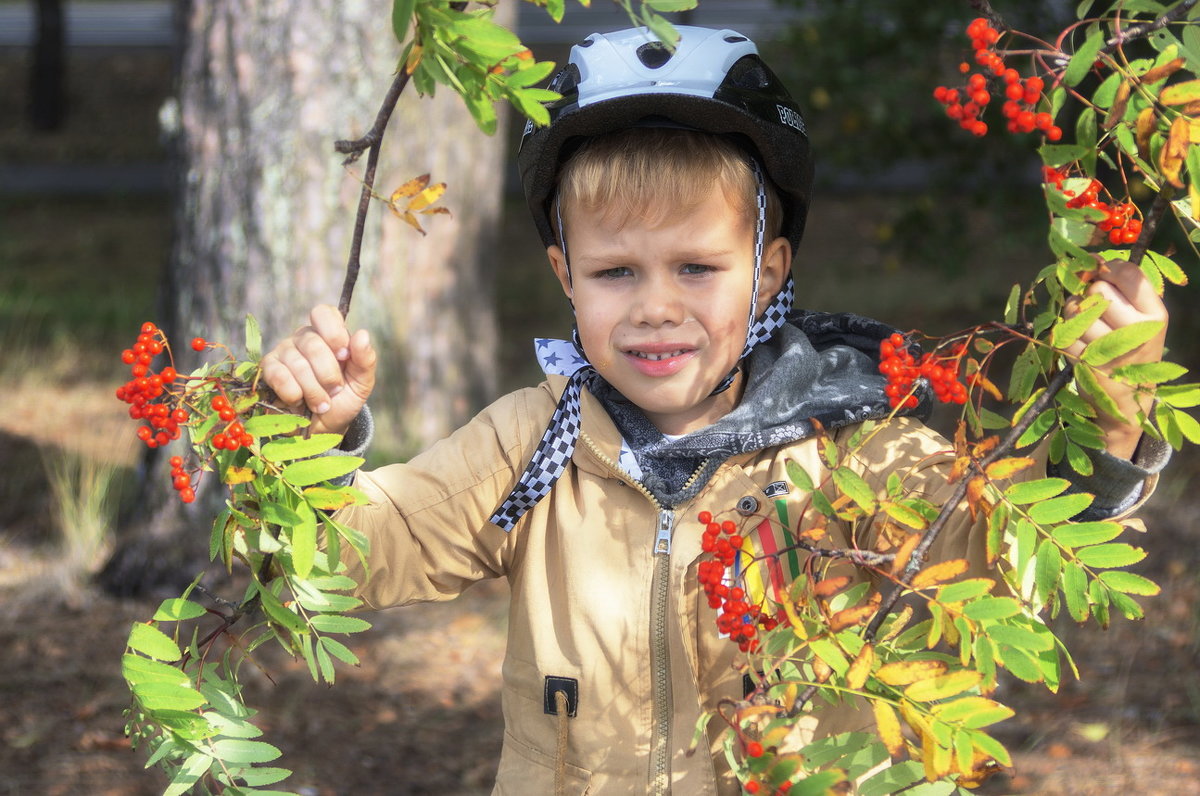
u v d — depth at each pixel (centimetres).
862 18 769
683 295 170
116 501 588
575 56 177
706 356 172
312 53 514
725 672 172
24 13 3250
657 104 169
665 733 172
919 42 762
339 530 146
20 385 836
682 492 174
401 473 185
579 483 181
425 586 185
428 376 584
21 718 405
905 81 770
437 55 141
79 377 866
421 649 472
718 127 170
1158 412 135
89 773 373
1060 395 137
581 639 174
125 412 775
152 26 3002
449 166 575
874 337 190
